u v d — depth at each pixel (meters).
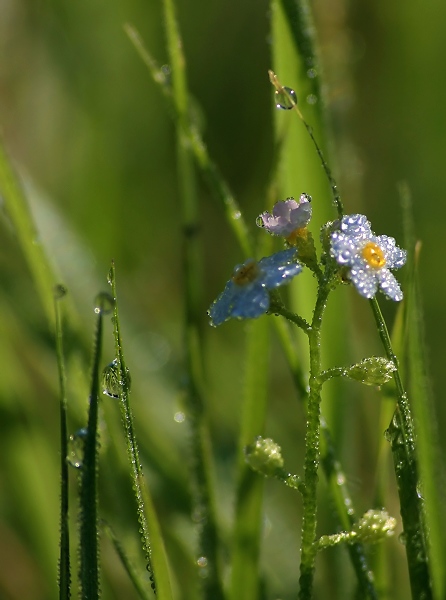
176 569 0.33
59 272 0.33
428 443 0.30
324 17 0.42
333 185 0.30
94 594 0.29
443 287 0.45
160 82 0.32
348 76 0.43
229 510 0.34
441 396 0.41
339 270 0.29
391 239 0.29
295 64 0.32
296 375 0.31
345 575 0.32
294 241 0.29
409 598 0.33
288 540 0.34
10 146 0.46
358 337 0.38
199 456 0.32
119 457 0.32
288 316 0.29
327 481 0.30
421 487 0.29
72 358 0.32
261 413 0.31
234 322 0.44
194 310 0.32
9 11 0.46
